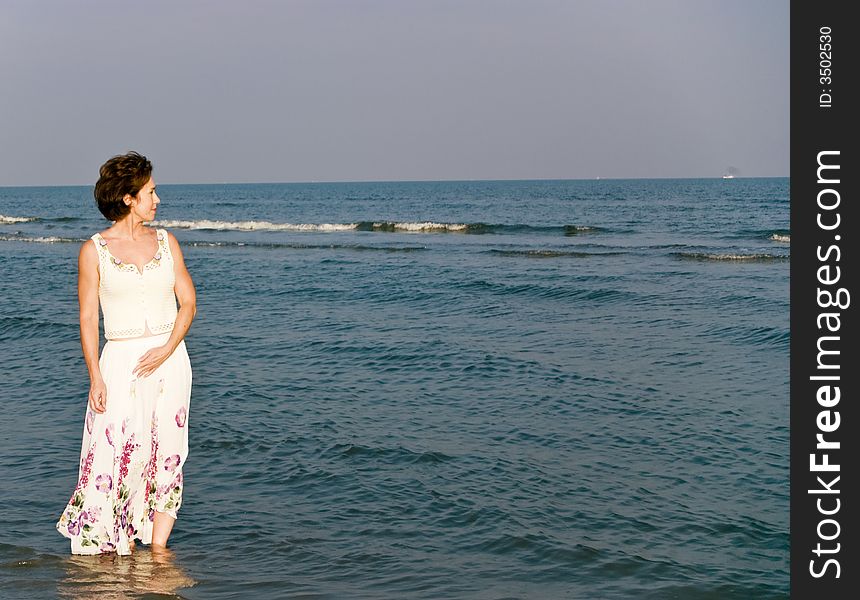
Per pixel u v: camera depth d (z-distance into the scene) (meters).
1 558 4.54
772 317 14.30
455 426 7.57
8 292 18.91
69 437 7.05
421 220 55.31
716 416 7.90
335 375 9.86
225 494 5.74
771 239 35.06
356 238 37.25
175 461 4.67
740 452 6.77
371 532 5.06
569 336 12.64
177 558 4.61
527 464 6.46
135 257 4.52
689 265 24.42
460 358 10.75
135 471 4.57
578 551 4.77
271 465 6.37
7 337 12.65
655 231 40.16
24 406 8.24
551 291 18.20
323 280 20.78
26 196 158.12
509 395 8.80
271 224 45.28
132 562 4.53
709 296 17.30
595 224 46.69
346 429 7.39
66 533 4.59
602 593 4.24
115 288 4.49
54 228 48.41
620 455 6.72
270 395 8.78
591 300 16.94
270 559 4.63
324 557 4.67
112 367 4.52
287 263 25.72
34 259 28.14
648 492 5.84
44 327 13.30
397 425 7.57
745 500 5.68
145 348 4.54
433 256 28.09
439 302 16.73
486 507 5.46
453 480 6.05
